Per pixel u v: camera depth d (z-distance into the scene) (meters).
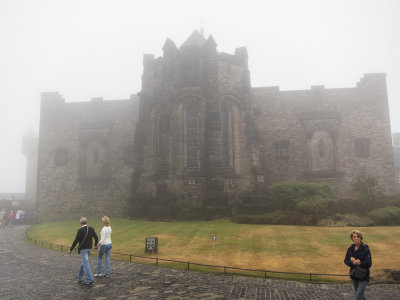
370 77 34.31
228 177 26.98
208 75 26.97
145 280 10.53
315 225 21.59
